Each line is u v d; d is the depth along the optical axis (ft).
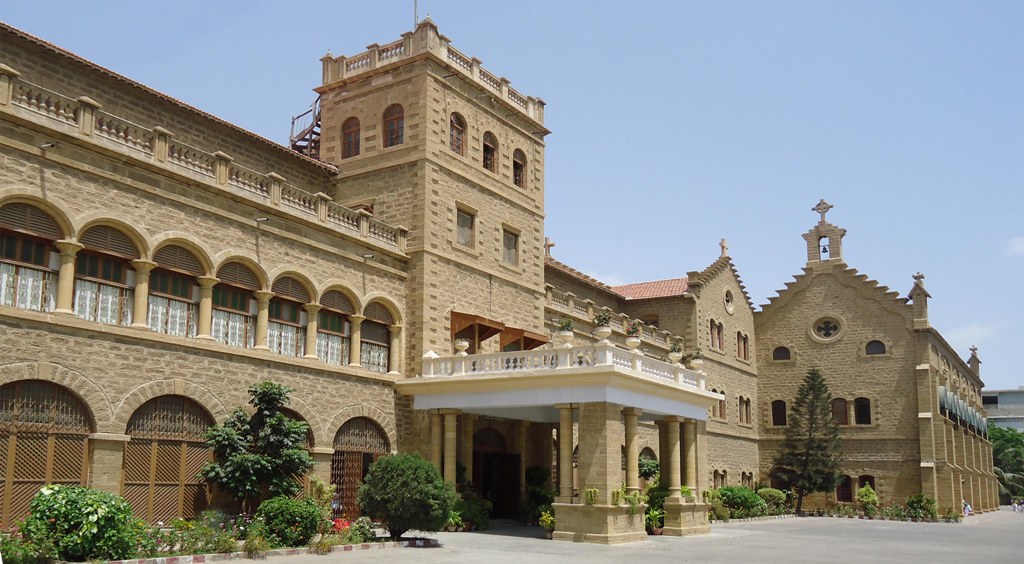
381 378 106.52
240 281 90.89
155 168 81.56
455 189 118.52
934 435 199.82
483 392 103.81
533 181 136.05
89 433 74.08
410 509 84.48
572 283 169.99
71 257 74.08
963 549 104.37
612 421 96.78
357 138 122.62
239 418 84.74
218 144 103.86
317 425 96.68
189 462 82.53
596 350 98.32
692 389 113.91
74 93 87.97
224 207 89.04
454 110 120.26
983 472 252.21
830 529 138.72
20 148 70.54
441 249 114.62
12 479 68.44
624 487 100.63
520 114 132.77
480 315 120.47
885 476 204.03
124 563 60.80
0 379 67.62
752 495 165.58
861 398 211.00
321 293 99.96
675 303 189.67
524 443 122.83
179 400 82.43
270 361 91.81
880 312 211.82
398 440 107.96
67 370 72.49
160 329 82.48
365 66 122.93
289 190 97.81
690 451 117.08
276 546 74.95
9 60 82.43
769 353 222.48
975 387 277.85
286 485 83.61
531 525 114.42
